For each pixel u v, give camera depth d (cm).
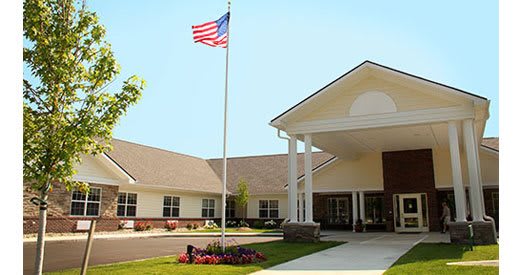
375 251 1303
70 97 698
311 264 1021
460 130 1831
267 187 3198
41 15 680
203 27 1242
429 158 2341
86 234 2131
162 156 3158
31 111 677
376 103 1600
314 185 2658
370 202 2692
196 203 3020
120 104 728
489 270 828
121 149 2777
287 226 1658
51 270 948
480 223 1374
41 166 663
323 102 1686
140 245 1681
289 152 1734
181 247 1589
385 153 2450
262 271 909
